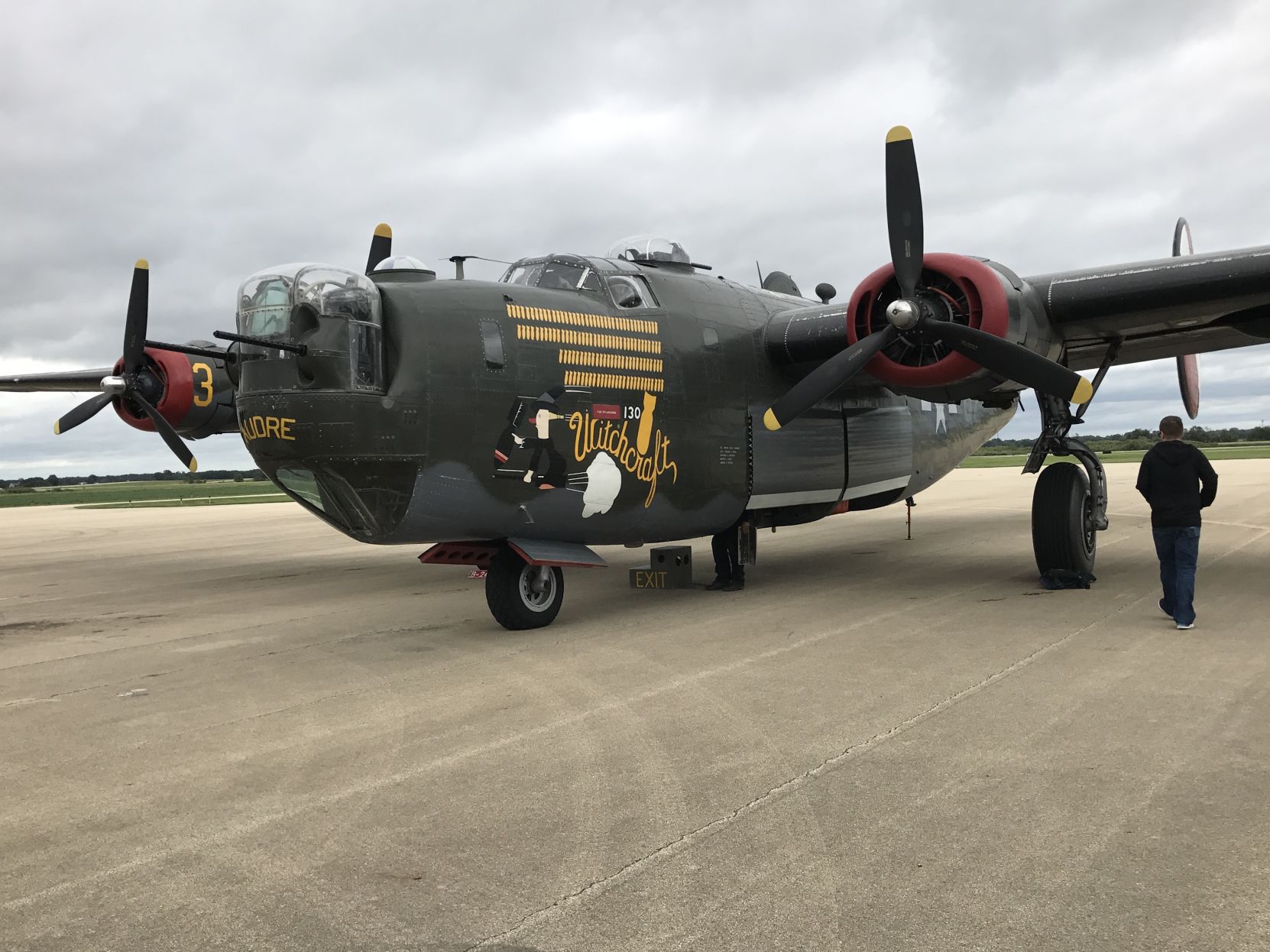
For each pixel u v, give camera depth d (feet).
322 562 53.16
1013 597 31.30
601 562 28.99
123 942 10.19
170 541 69.72
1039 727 16.81
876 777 14.61
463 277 29.27
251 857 12.39
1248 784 13.78
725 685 20.72
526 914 10.61
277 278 24.90
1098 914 10.20
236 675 23.98
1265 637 23.81
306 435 24.58
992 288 28.40
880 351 29.71
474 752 16.65
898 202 28.99
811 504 37.58
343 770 15.89
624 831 12.87
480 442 26.22
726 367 33.12
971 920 10.16
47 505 166.81
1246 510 64.13
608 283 30.48
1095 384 34.60
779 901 10.73
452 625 30.27
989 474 148.05
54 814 14.24
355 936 10.23
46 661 26.55
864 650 23.72
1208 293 29.04
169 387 43.83
